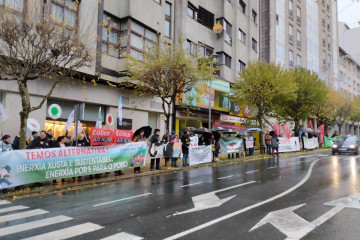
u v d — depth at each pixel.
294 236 4.62
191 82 13.83
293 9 38.12
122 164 11.09
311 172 11.70
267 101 20.17
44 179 8.57
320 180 9.80
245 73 21.25
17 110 11.28
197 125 21.95
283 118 26.86
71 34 10.09
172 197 7.40
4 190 7.96
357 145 20.69
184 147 14.03
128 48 14.77
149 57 13.56
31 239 4.51
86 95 13.77
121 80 14.59
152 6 16.30
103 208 6.34
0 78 8.41
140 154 11.89
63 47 8.75
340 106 32.69
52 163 8.80
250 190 8.23
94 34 12.54
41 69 8.80
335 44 51.47
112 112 15.12
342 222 5.30
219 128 16.94
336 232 4.79
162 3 17.16
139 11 15.40
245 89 20.42
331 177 10.41
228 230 4.89
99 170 10.20
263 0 32.88
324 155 20.14
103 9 13.95
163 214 5.84
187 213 5.92
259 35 32.69
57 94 12.54
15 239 4.51
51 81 12.32
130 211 6.07
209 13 24.06
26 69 8.45
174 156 13.47
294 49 37.56
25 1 9.91
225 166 14.25
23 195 7.75
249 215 5.77
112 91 15.08
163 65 12.96
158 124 18.36
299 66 38.53
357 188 8.38
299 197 7.32
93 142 10.27
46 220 5.48
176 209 6.23
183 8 20.36
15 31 8.16
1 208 6.41
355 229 4.92
